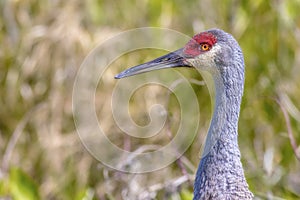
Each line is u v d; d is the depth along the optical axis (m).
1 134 15.54
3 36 15.80
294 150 12.03
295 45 15.09
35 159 15.11
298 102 14.95
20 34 15.69
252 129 14.67
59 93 15.21
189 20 15.24
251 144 14.61
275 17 14.90
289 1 14.66
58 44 15.23
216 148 10.25
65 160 14.84
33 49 15.54
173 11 15.05
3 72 15.70
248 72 14.81
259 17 14.95
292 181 13.64
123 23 15.30
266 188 12.42
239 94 10.45
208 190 10.23
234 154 10.25
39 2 15.73
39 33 15.42
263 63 14.90
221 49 10.52
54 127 15.12
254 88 14.77
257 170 12.67
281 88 14.76
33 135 15.32
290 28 14.98
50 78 15.38
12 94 15.58
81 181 14.27
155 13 14.92
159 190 12.32
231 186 10.16
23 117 15.35
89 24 15.28
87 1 15.07
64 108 15.18
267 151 13.30
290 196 12.90
